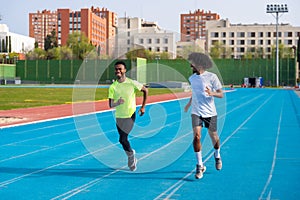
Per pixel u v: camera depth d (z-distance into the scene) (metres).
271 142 11.18
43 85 68.88
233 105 27.47
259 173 7.41
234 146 10.51
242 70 78.00
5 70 77.06
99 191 6.25
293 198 5.84
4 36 116.12
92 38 138.12
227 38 124.00
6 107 23.12
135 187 6.49
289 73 77.19
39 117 17.62
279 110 23.14
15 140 11.45
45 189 6.36
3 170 7.71
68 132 13.12
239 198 5.85
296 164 8.20
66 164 8.25
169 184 6.67
